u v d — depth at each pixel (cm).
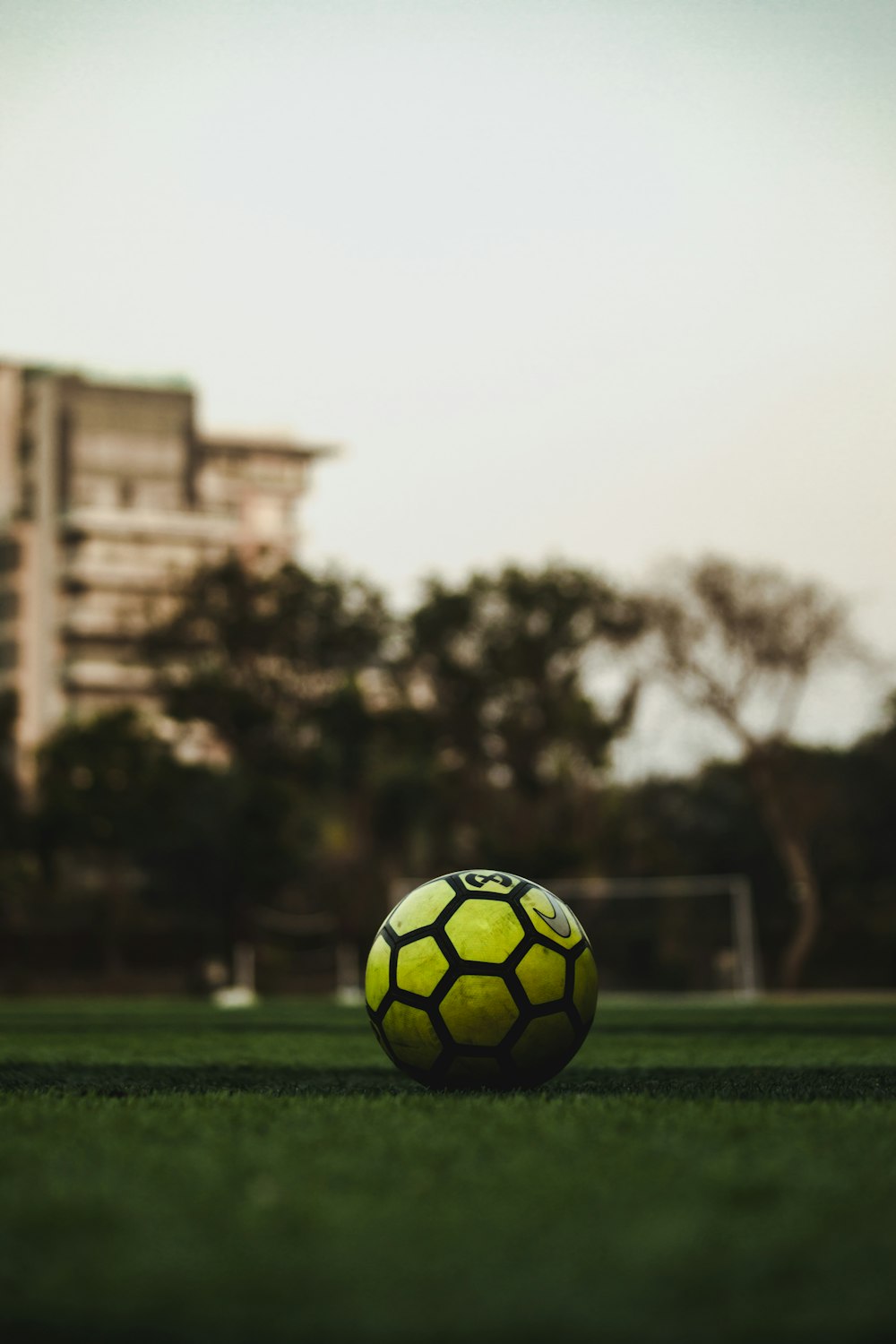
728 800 4550
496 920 550
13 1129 426
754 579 4028
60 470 8038
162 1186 315
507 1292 227
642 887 4247
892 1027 1378
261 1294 227
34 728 7862
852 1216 281
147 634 4819
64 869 5172
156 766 4381
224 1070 784
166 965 4553
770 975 4244
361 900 4516
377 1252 252
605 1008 2241
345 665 4784
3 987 4288
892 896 4312
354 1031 1348
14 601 7962
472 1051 541
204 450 8694
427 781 4438
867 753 4328
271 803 4231
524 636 4559
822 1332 208
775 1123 437
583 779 4566
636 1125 426
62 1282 235
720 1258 246
